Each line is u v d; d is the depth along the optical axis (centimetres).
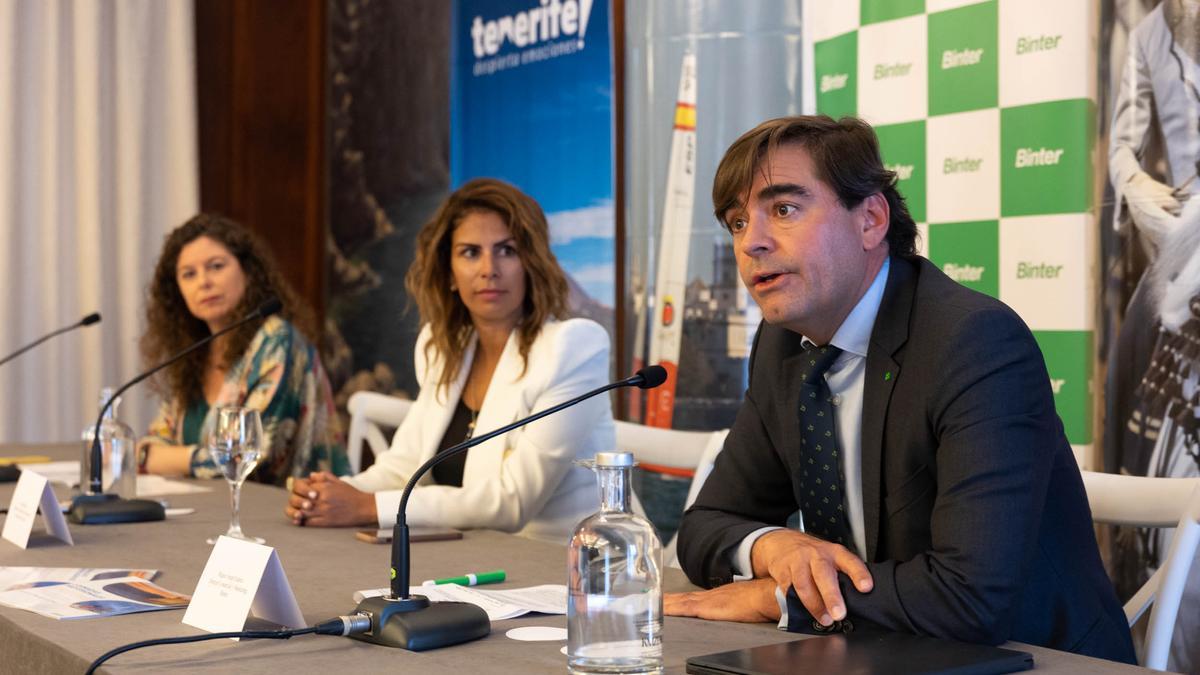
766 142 164
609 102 440
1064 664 129
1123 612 172
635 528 118
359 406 391
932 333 160
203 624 144
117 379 561
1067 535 166
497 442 264
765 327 193
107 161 561
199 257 372
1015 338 157
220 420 213
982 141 317
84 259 553
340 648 134
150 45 563
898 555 165
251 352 366
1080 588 165
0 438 535
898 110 336
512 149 483
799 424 177
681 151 380
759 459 188
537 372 264
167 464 331
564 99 459
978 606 142
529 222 276
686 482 389
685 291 381
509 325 281
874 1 340
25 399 543
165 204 570
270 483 365
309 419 370
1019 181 309
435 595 162
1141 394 287
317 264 591
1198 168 277
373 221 553
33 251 545
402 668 125
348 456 389
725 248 373
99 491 249
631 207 398
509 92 484
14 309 539
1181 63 279
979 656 126
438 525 243
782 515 192
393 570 142
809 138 163
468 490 248
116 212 563
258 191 595
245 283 376
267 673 123
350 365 566
